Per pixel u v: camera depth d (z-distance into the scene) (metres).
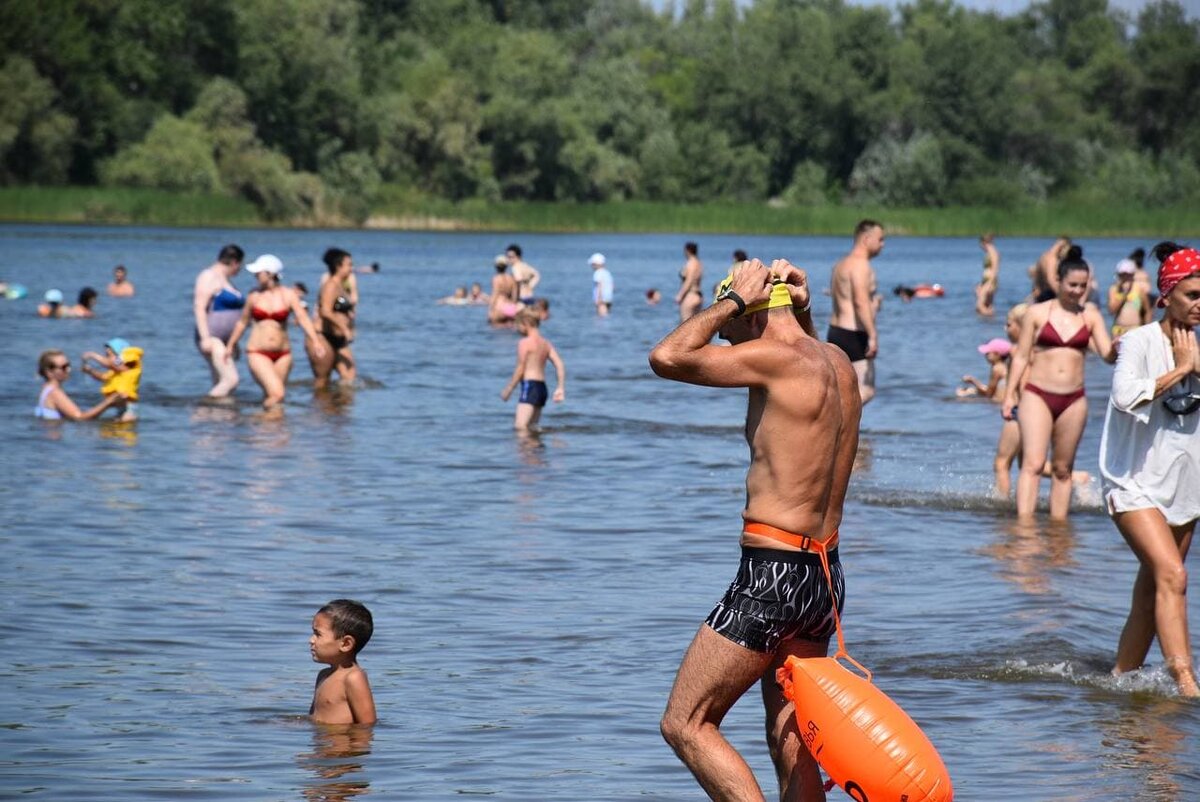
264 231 183.88
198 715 15.12
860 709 10.91
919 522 25.75
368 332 65.56
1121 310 52.81
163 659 17.09
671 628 18.59
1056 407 25.75
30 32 196.75
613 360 55.12
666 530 24.78
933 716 15.21
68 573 21.08
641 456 32.84
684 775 13.42
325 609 15.05
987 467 31.89
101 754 13.84
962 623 18.86
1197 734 14.67
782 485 11.23
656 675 16.61
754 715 15.41
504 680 16.39
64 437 34.03
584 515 26.02
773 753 11.66
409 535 24.12
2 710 15.13
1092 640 18.20
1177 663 16.22
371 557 22.47
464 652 17.48
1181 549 16.94
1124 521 16.64
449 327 68.69
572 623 18.81
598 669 16.83
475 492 28.11
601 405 42.00
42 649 17.36
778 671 11.30
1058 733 14.67
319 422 37.47
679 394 44.84
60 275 97.06
